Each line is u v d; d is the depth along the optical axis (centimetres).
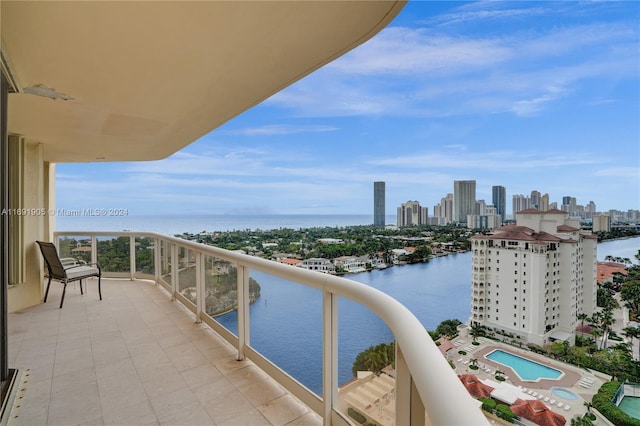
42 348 283
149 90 256
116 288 514
